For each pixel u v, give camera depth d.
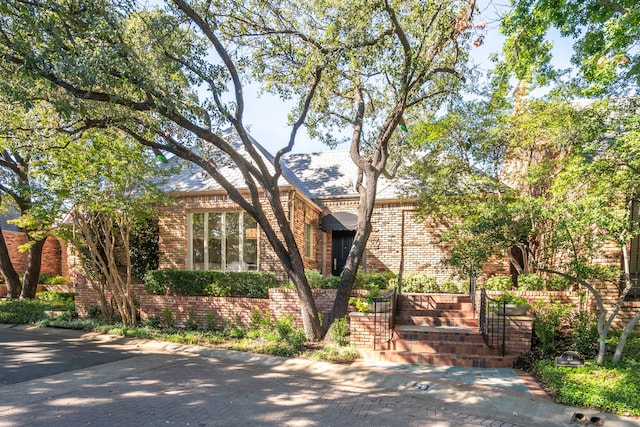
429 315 10.49
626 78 8.33
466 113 11.77
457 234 10.37
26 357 8.84
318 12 10.10
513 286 12.11
